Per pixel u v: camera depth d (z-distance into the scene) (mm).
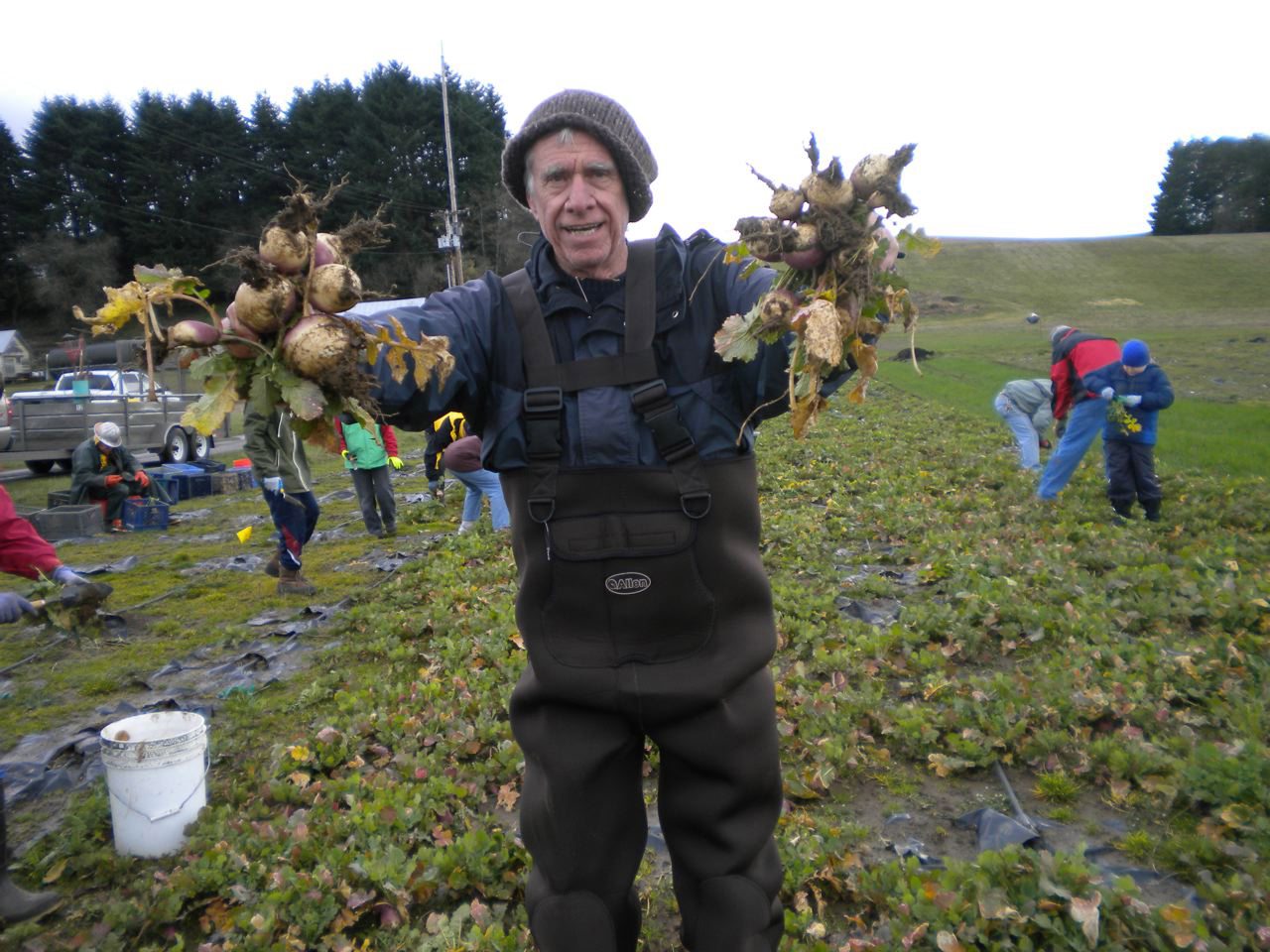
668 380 2188
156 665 6457
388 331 1912
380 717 5051
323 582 8664
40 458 18078
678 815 2295
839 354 1834
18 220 64875
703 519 2195
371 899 3496
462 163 66125
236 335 1815
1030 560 7426
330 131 66188
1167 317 54812
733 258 2125
